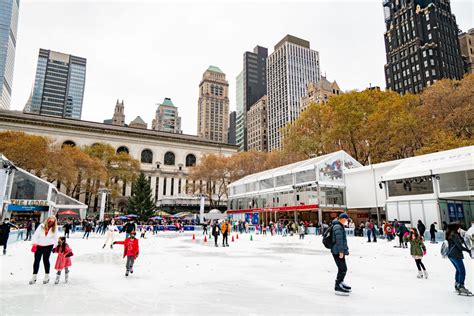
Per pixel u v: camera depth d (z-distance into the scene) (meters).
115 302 6.30
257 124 176.88
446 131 38.72
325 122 52.91
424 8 109.88
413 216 28.48
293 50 164.62
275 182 46.47
